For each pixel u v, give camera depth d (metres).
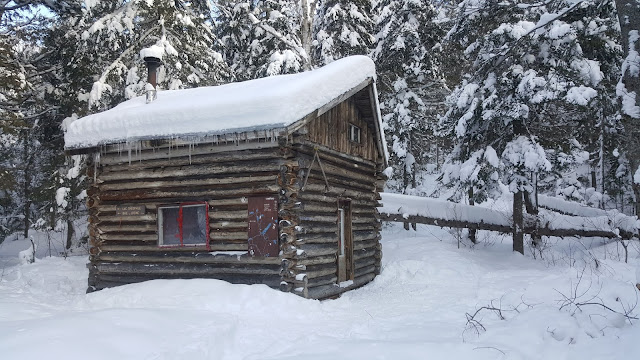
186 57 18.62
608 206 24.27
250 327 6.86
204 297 8.03
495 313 7.60
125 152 9.92
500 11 14.33
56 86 19.36
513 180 14.22
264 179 8.83
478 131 15.00
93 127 9.90
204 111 8.86
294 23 25.47
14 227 28.45
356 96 11.63
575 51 13.54
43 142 20.48
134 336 5.36
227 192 9.11
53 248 23.66
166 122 9.16
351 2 21.23
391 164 22.09
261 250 8.70
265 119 8.28
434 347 5.70
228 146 8.95
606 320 6.16
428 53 20.55
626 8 7.73
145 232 9.88
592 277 8.69
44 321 5.77
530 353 5.48
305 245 9.06
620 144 16.48
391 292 10.70
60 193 17.30
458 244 15.72
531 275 11.55
